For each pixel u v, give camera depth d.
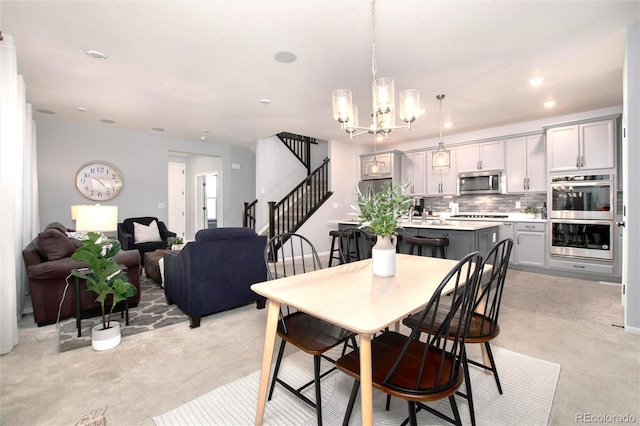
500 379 1.92
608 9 2.16
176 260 3.06
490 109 4.39
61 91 3.66
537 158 4.91
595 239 4.16
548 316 2.93
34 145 4.18
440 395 1.15
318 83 3.41
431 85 3.48
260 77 3.25
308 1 2.06
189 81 3.36
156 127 5.47
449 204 6.27
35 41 2.55
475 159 5.60
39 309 2.76
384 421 1.58
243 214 7.32
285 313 2.95
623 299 2.79
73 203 5.26
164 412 1.64
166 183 6.27
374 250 1.79
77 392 1.81
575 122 4.30
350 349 2.32
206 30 2.40
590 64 2.98
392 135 6.14
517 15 2.21
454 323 1.77
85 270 2.73
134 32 2.43
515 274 4.62
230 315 3.09
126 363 2.15
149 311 3.17
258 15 2.21
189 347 2.39
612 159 4.04
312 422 1.58
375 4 2.08
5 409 1.66
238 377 1.98
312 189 7.12
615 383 1.86
